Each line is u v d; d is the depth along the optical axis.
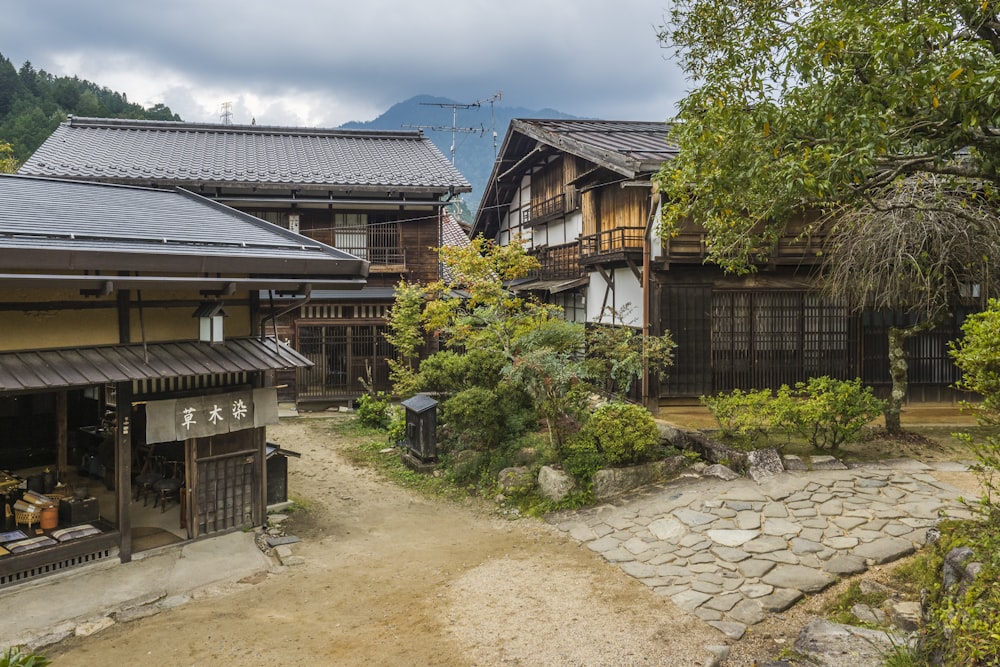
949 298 11.66
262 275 8.96
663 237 10.16
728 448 11.33
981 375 5.21
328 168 21.86
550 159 23.25
